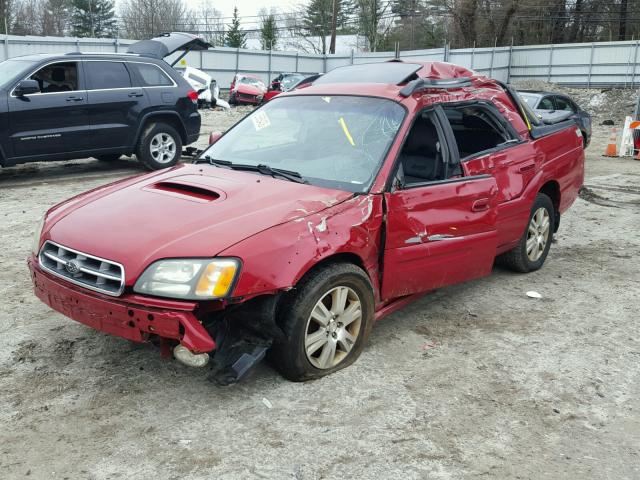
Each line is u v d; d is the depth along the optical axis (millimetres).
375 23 56562
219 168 4379
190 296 3119
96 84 9875
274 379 3730
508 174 5133
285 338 3480
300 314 3477
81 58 9789
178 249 3225
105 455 2994
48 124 9352
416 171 4484
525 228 5504
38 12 67812
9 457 2959
